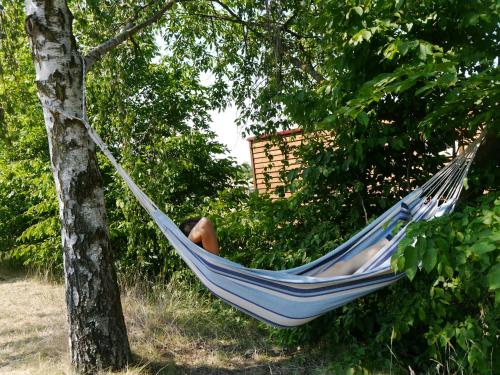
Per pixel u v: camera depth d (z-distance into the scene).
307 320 3.60
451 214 2.85
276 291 3.45
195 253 3.54
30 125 7.83
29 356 4.40
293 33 6.86
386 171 4.40
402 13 3.63
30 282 7.66
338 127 4.07
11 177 7.97
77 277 3.78
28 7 3.67
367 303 4.21
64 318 5.53
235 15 6.92
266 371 4.14
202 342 4.79
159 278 6.43
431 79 3.48
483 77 2.82
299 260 4.51
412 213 3.65
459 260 2.57
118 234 6.61
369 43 3.68
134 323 5.11
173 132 7.64
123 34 4.58
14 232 8.70
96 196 3.86
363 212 4.47
